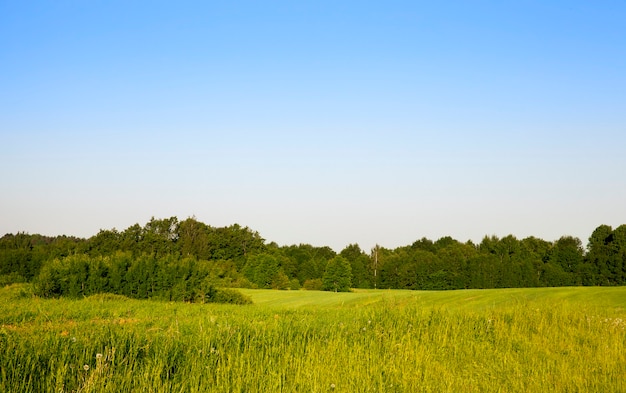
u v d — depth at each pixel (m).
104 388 6.04
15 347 7.23
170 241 110.88
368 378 7.30
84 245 94.69
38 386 5.89
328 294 59.44
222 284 47.34
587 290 33.41
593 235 89.62
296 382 6.98
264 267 96.12
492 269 89.81
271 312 20.47
